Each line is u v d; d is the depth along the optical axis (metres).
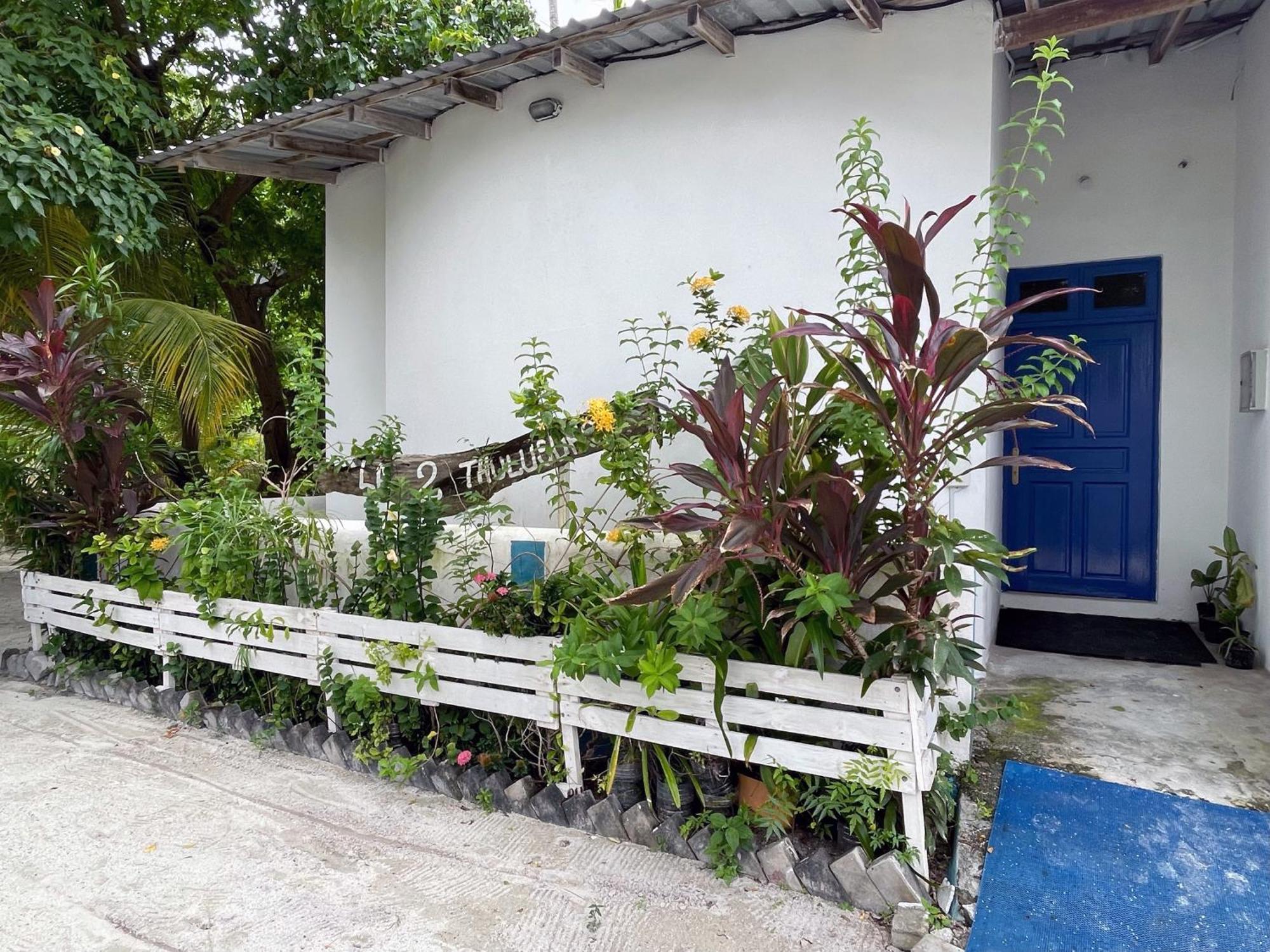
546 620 3.02
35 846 2.74
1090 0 3.19
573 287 4.37
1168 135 4.50
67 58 5.42
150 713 4.02
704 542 2.58
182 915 2.34
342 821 2.89
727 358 2.54
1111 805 2.58
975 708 2.64
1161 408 4.60
